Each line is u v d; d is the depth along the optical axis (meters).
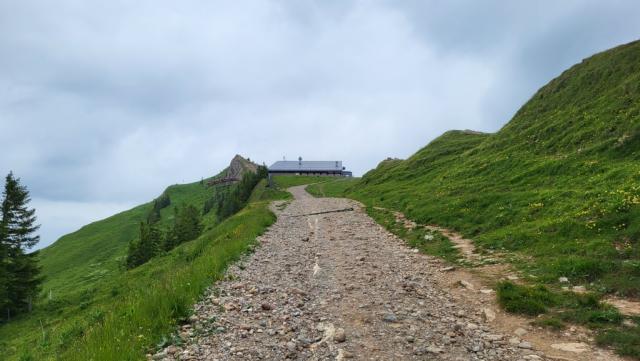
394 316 13.73
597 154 34.56
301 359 10.84
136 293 20.83
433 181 54.19
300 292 17.00
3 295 62.38
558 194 28.16
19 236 75.25
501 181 39.47
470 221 30.00
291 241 30.91
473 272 19.39
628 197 22.27
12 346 39.84
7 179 76.44
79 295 62.44
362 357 10.79
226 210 127.94
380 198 53.78
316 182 159.88
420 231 30.48
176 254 55.50
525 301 14.03
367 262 22.73
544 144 44.75
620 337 11.18
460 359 10.62
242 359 10.85
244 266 22.41
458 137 87.50
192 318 13.73
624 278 15.38
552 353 10.91
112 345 11.14
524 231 23.44
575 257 18.16
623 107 40.34
